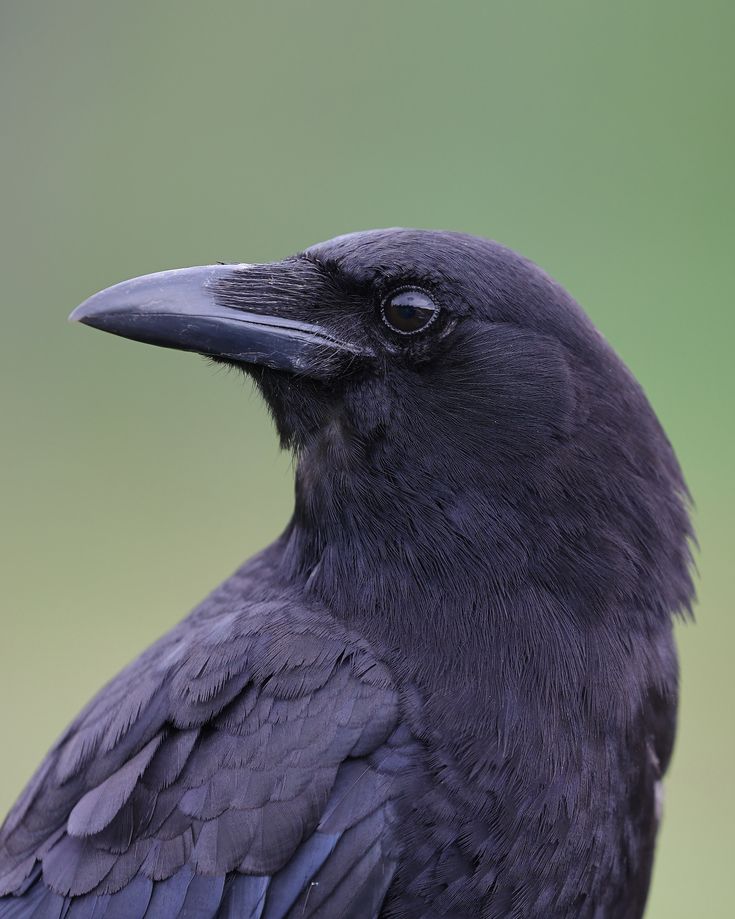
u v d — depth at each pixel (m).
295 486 10.95
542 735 9.90
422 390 10.41
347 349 10.52
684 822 19.61
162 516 23.75
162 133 27.53
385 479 10.41
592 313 24.23
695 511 11.05
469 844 9.62
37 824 9.95
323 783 9.54
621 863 10.18
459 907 9.63
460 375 10.35
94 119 27.72
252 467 24.38
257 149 27.14
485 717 9.87
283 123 27.67
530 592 10.24
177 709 9.80
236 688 9.81
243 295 10.74
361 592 10.34
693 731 20.77
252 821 9.45
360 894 9.46
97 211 26.61
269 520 23.50
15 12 28.11
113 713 10.04
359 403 10.50
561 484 10.29
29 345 25.73
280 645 9.97
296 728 9.67
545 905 9.80
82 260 26.20
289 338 10.60
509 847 9.69
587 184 25.95
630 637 10.38
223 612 10.58
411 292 10.40
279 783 9.53
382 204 25.86
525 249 25.20
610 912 10.20
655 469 10.66
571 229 25.17
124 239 26.33
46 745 21.22
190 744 9.67
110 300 10.78
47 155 27.36
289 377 10.65
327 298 10.62
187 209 26.48
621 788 10.16
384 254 10.46
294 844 9.45
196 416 25.11
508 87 27.66
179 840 9.45
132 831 9.50
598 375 10.50
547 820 9.78
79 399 25.38
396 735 9.73
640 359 23.77
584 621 10.26
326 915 9.43
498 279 10.43
